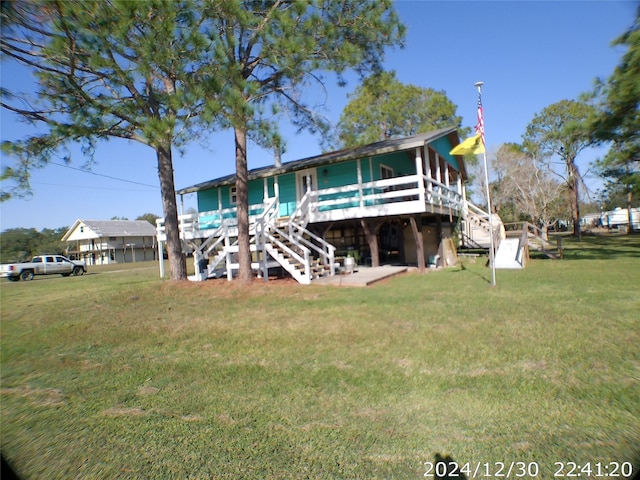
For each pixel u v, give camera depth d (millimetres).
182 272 12711
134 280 17922
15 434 3311
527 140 35125
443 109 28672
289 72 9062
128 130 9828
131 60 7543
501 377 3822
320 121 12211
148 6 6594
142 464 2785
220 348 5473
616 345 4543
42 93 8305
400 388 3725
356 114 28641
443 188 14883
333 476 2518
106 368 4953
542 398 3352
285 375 4254
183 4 7094
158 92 8953
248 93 8055
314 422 3207
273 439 2984
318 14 8586
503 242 16703
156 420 3416
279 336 5832
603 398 3293
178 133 8164
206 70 7645
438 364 4270
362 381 3941
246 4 9250
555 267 12719
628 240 27078
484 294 8219
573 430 2867
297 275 11008
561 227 59375
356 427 3084
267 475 2568
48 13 6090
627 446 2654
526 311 6445
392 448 2781
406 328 5793
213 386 4094
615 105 10047
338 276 11734
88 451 2998
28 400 4055
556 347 4566
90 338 6551
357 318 6613
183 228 16438
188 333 6430
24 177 8352
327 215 13656
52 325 7871
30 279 26359
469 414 3178
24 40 6598
